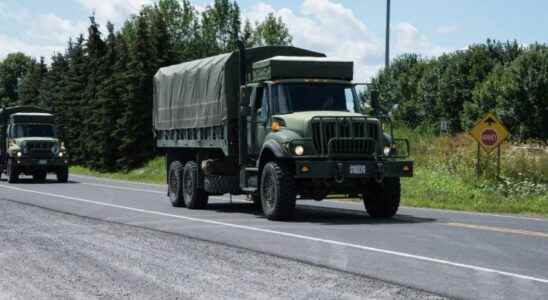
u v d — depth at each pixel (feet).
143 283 26.32
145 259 31.63
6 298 24.40
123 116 156.15
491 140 70.85
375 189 49.96
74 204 63.62
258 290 24.73
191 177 59.93
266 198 48.78
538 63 147.02
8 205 62.49
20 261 31.73
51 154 112.68
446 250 33.19
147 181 120.78
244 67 53.42
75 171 176.76
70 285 26.30
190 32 300.81
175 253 33.19
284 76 51.24
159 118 69.21
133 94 153.38
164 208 60.18
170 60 157.48
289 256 31.78
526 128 147.23
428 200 66.44
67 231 42.29
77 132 193.26
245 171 52.47
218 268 29.07
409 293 23.93
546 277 26.37
